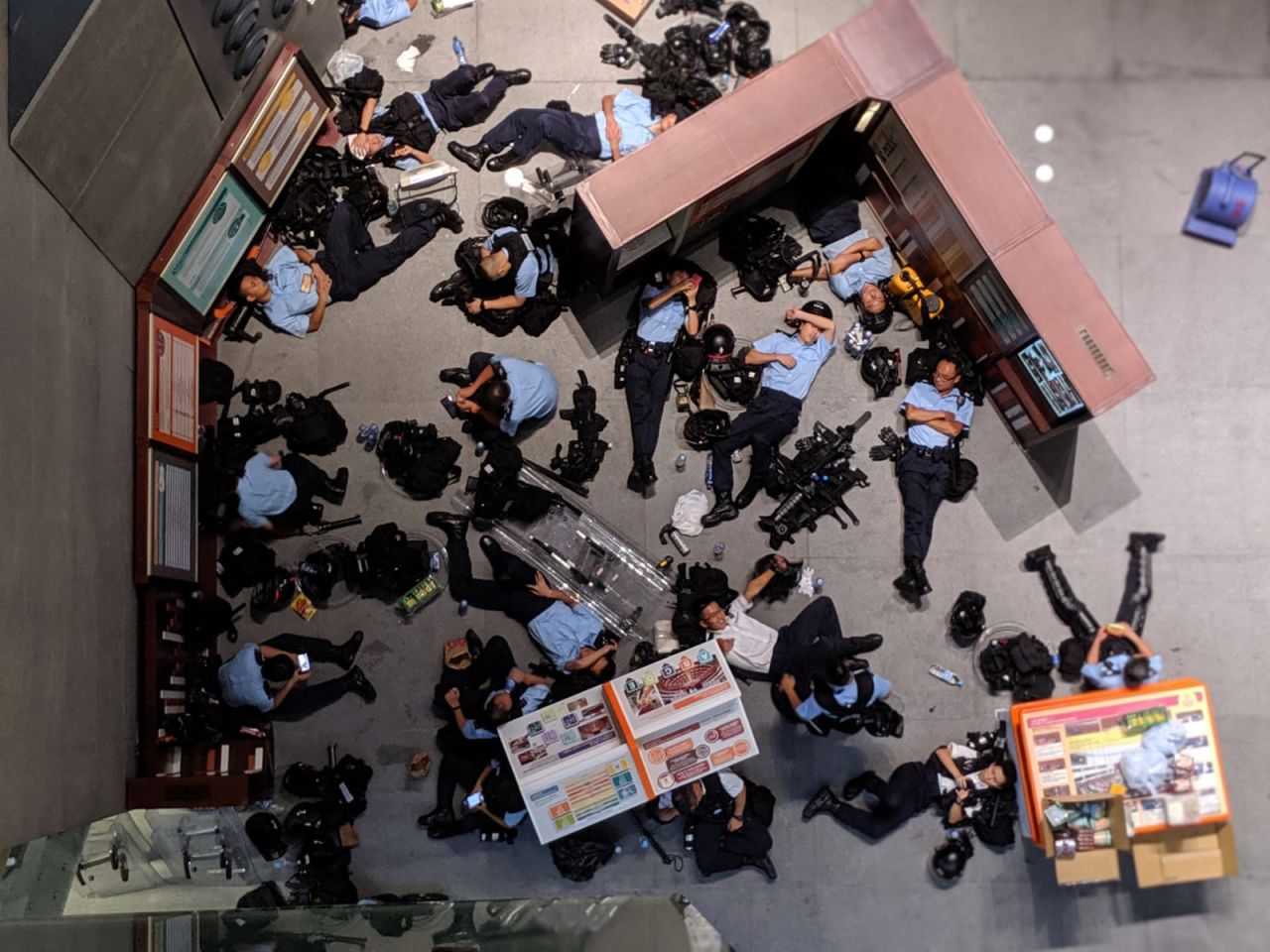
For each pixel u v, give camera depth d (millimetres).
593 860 8047
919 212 7863
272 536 8242
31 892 5898
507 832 8055
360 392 8359
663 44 8586
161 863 7344
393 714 8195
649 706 7289
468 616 8266
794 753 8281
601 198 7199
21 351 5844
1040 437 8195
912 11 7355
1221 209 8398
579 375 8383
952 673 8305
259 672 7699
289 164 8047
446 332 8406
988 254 7301
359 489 8305
